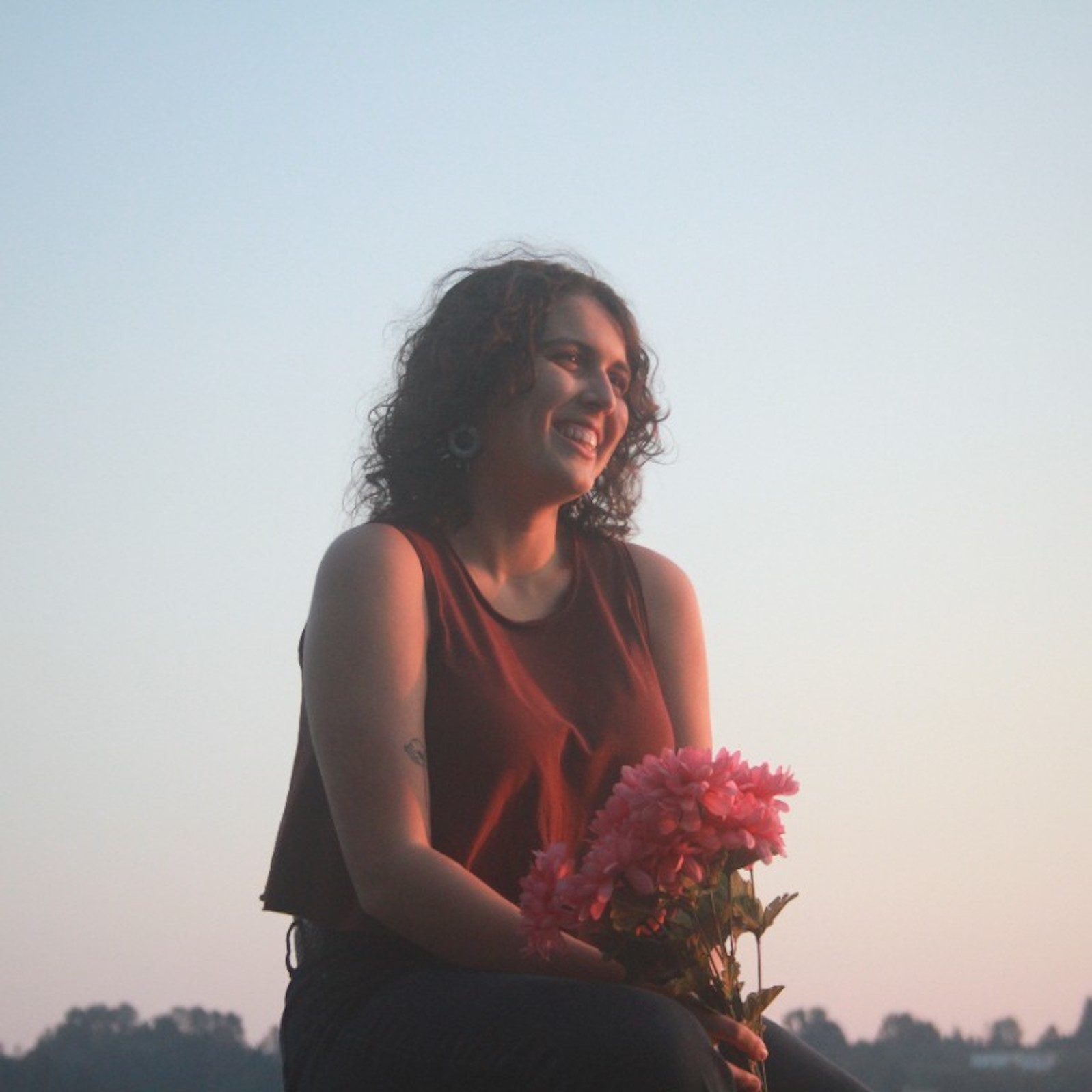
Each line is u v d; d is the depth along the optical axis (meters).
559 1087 2.76
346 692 3.26
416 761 3.23
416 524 3.54
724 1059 2.85
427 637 3.38
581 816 3.36
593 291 3.71
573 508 3.90
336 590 3.35
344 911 3.22
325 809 3.31
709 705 3.75
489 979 2.94
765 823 2.94
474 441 3.61
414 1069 2.90
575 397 3.58
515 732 3.29
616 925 2.94
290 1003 3.26
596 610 3.61
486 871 3.26
